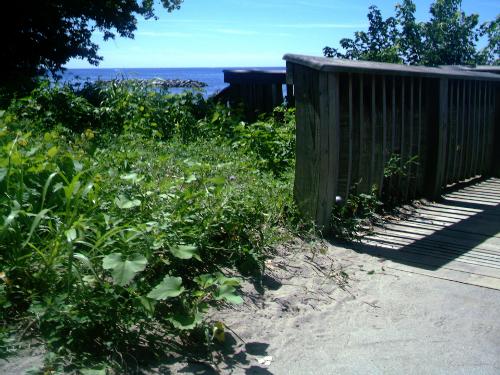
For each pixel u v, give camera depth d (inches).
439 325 128.1
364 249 177.6
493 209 234.8
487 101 292.5
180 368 103.5
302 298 138.1
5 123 230.2
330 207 185.2
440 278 154.7
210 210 154.9
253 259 149.7
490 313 134.4
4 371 93.4
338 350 115.8
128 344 107.0
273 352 113.6
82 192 134.2
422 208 235.8
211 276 130.0
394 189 234.8
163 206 149.3
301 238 179.0
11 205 122.3
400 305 137.7
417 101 242.7
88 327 104.3
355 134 215.0
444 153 245.4
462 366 111.3
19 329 104.3
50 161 157.1
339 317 130.4
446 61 525.7
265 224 172.7
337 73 180.2
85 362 98.7
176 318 110.8
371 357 113.6
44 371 94.0
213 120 336.2
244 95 406.9
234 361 108.5
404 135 238.1
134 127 313.7
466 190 273.3
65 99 332.2
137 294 111.5
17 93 358.3
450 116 256.7
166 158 206.4
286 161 272.7
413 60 516.1
